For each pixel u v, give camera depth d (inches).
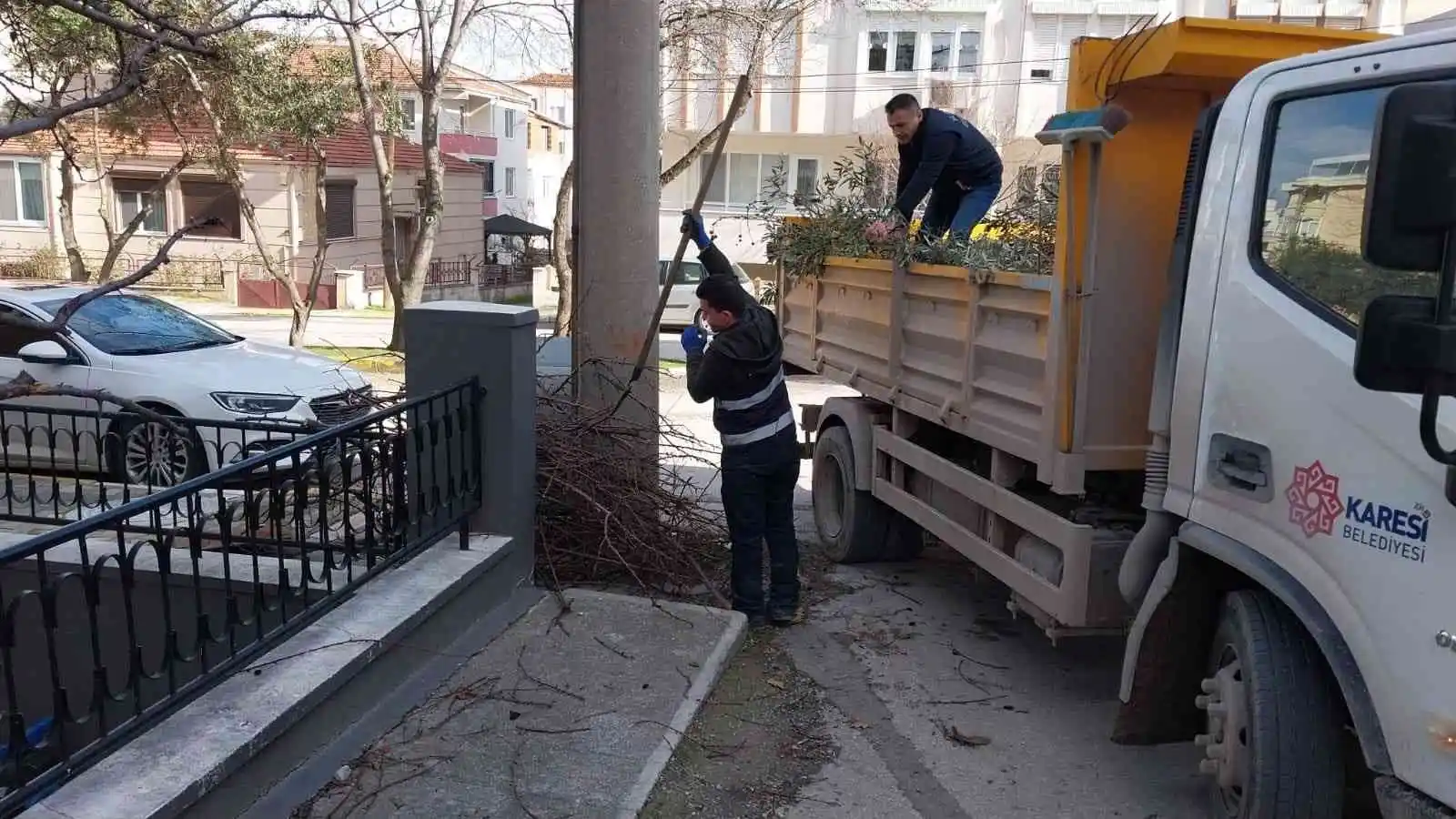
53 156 1065.5
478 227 1480.1
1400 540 108.0
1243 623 132.1
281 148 992.9
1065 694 201.2
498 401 212.4
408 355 213.6
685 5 671.8
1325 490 117.8
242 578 191.2
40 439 318.7
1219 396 136.6
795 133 1267.2
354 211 1202.6
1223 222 139.2
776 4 684.7
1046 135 164.7
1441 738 102.7
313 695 151.3
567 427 247.1
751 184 1302.9
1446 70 112.7
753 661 211.0
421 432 191.8
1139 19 165.3
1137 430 171.5
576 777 155.8
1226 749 136.9
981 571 242.8
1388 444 110.0
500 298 1424.7
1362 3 1035.9
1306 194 127.0
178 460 305.7
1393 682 107.8
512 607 214.7
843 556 276.4
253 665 157.2
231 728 139.7
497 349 210.2
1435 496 104.6
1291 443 123.3
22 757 119.1
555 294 1389.0
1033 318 179.0
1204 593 144.7
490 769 156.9
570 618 213.3
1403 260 90.6
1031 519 184.7
